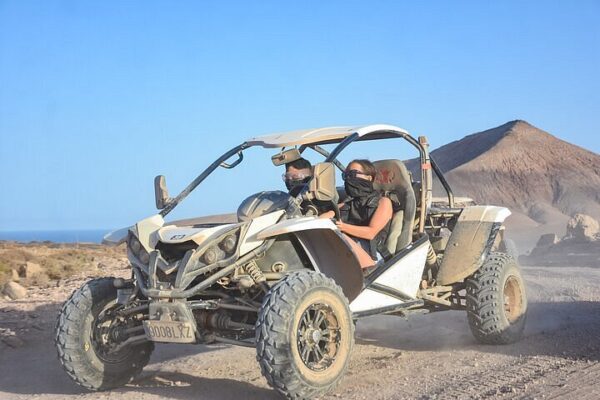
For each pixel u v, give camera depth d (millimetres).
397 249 7418
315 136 7098
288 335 5582
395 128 7551
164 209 6883
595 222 30141
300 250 6457
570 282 15039
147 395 6434
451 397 5777
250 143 7285
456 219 8586
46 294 14766
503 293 8125
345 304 6051
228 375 7266
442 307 8328
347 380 6613
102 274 20953
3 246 38812
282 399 6121
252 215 6496
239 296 6383
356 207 7352
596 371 6457
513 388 5922
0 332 9797
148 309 6566
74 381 6609
